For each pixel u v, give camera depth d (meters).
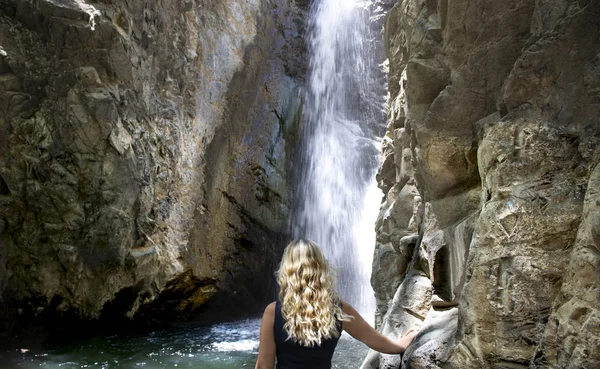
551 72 2.37
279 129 11.45
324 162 12.12
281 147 11.38
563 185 2.21
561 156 2.25
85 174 7.93
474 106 3.00
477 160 2.79
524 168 2.33
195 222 9.52
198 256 9.53
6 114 7.69
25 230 8.00
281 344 2.09
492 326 2.32
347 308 2.27
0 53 7.51
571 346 1.98
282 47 12.04
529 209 2.25
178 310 9.40
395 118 5.41
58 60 7.75
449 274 3.13
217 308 9.98
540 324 2.19
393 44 5.75
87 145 7.87
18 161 7.82
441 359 2.53
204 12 9.91
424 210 3.68
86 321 8.40
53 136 7.85
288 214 11.24
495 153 2.46
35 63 7.71
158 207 8.84
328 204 12.00
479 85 2.98
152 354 6.93
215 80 10.09
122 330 8.62
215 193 9.98
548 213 2.21
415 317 3.43
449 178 3.21
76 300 8.25
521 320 2.23
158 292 8.89
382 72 13.14
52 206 7.95
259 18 11.30
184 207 9.30
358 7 13.66
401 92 5.18
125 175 8.12
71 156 7.88
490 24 2.94
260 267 10.72
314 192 11.80
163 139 8.88
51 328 8.31
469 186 3.16
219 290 9.96
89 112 7.76
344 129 12.81
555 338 2.07
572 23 2.34
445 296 3.15
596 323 1.88
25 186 7.88
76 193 7.97
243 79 10.80
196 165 9.56
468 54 3.09
